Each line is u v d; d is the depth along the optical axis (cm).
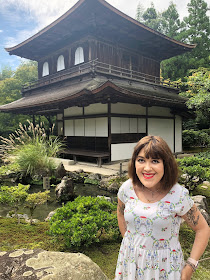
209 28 2242
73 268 148
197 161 534
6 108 1338
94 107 1030
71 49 1195
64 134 1234
